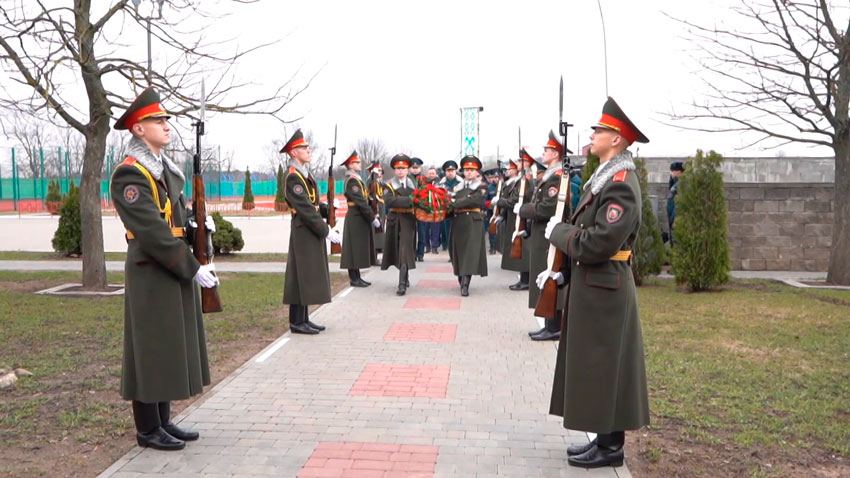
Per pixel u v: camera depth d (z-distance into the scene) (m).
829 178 22.39
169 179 4.69
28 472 4.29
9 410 5.38
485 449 4.69
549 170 7.99
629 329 4.31
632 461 4.53
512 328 8.55
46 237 23.52
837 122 11.42
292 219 8.07
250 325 8.63
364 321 8.95
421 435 4.94
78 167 48.12
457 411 5.45
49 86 9.00
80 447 4.70
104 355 7.01
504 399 5.76
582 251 4.17
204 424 5.14
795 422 5.13
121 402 5.60
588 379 4.25
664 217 14.69
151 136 4.49
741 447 4.70
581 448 4.58
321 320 9.01
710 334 7.99
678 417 5.26
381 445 4.75
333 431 5.00
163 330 4.48
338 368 6.67
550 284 4.64
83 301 10.23
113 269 14.02
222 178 58.91
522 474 4.30
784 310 9.47
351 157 11.66
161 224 4.39
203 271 4.61
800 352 7.14
